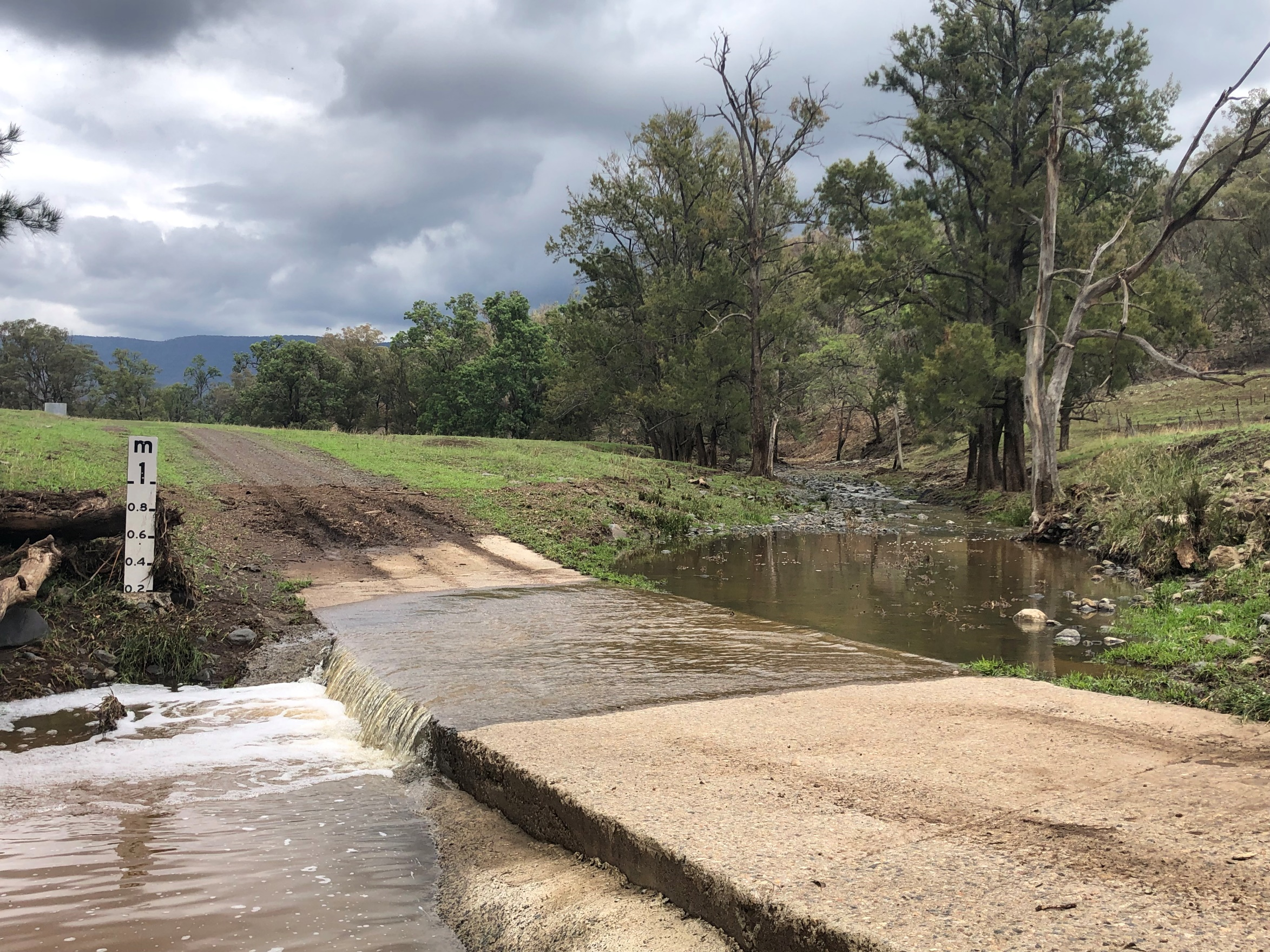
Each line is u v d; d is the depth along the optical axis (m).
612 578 15.09
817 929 3.47
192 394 115.88
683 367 40.19
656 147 41.44
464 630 10.78
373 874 4.95
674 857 4.21
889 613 12.39
